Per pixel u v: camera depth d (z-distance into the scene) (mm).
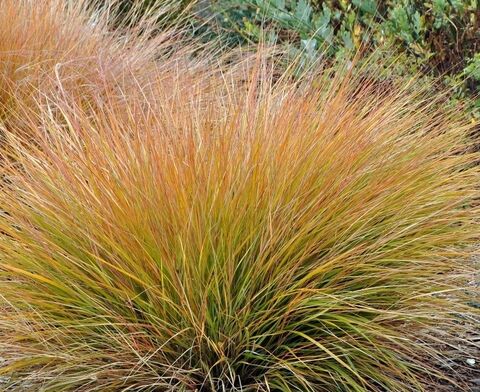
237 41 5695
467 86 4180
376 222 2736
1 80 4273
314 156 2729
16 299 2551
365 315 2596
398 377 2633
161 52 4965
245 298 2488
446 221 2836
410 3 4414
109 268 2543
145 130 2895
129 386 2420
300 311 2523
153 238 2484
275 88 3324
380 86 3744
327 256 2562
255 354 2541
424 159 2988
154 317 2438
